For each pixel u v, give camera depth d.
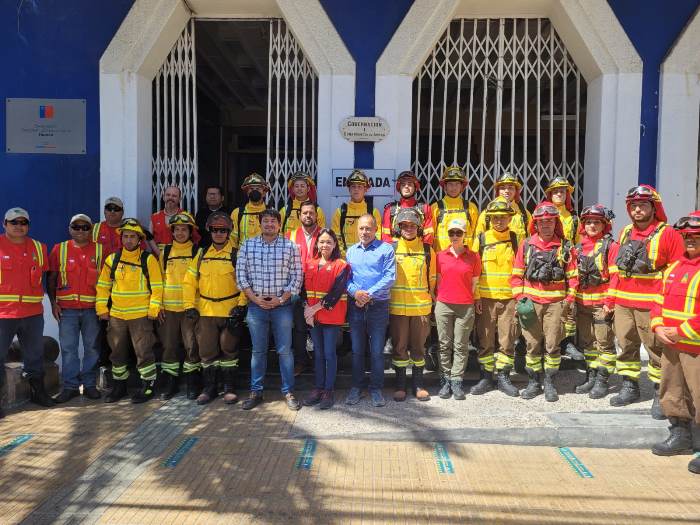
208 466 3.80
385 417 4.63
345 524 3.10
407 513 3.21
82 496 3.39
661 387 4.07
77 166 6.24
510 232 5.15
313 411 4.82
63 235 6.27
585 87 7.41
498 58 6.20
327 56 5.98
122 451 4.03
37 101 6.20
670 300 3.98
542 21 6.30
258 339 4.90
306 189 5.53
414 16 5.89
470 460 3.94
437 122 8.35
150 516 3.17
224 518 3.15
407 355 5.12
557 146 8.05
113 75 6.12
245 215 5.66
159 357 5.75
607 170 5.96
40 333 5.05
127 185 6.20
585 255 4.98
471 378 5.51
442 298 5.05
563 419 4.45
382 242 4.93
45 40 6.17
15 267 4.84
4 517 3.15
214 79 9.25
